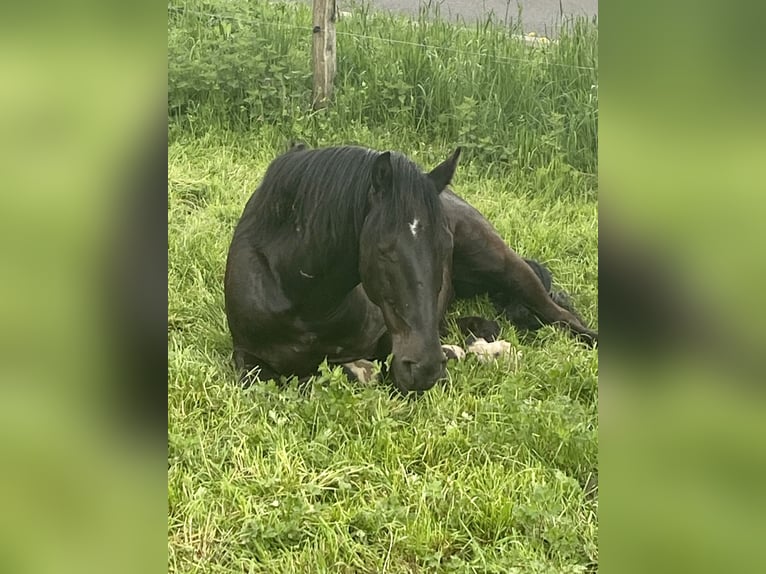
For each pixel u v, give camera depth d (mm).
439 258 3377
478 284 4984
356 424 3520
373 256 3377
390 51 7512
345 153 3637
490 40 7820
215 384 3783
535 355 4426
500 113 7129
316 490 3127
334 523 2980
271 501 3094
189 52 7121
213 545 2926
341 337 3996
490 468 3303
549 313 4906
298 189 3695
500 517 3049
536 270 5148
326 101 7027
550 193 6590
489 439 3500
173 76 7012
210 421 3525
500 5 10117
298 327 3896
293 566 2805
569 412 3625
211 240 5180
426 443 3455
